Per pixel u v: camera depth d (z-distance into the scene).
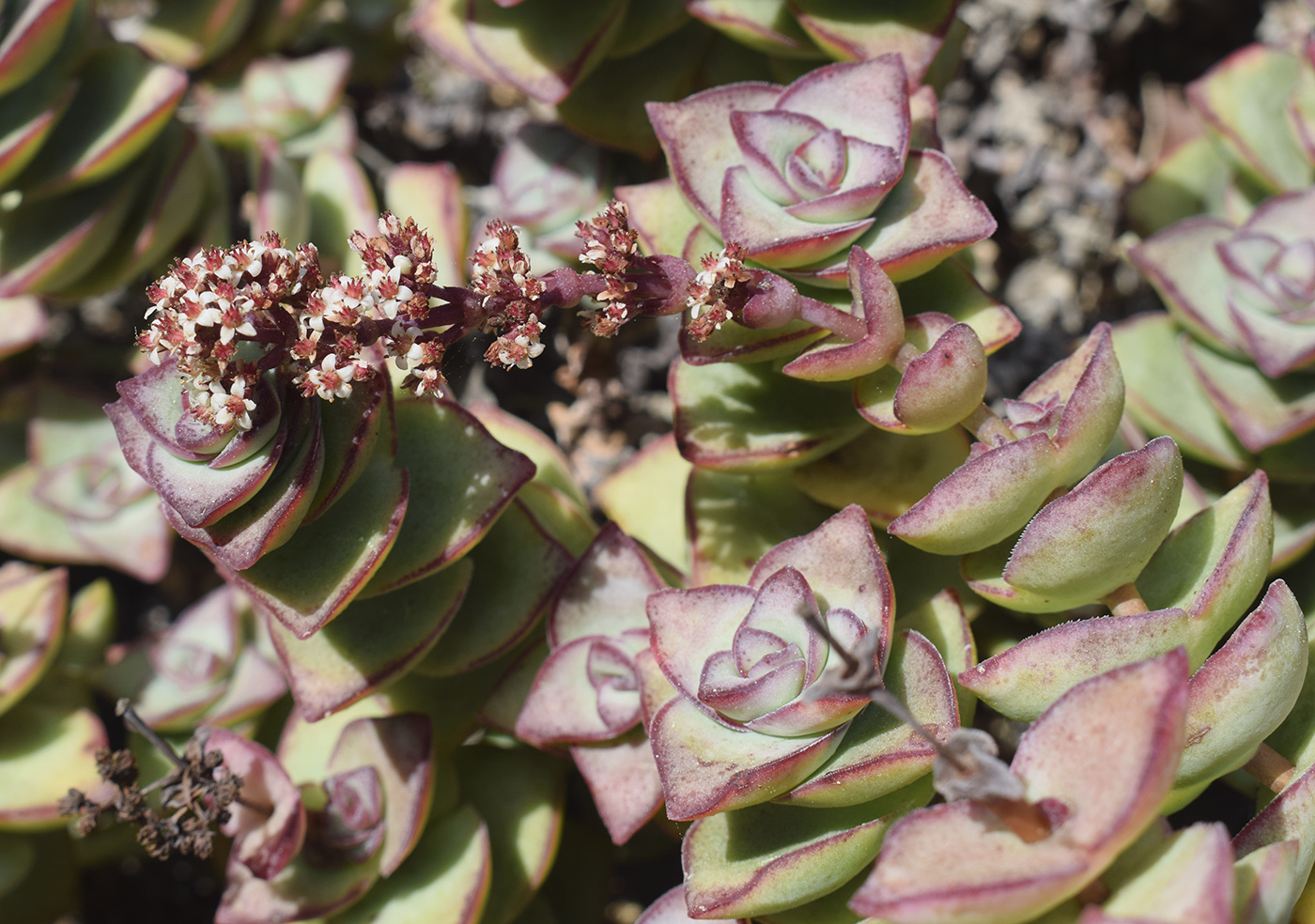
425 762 0.33
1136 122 0.45
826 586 0.30
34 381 0.39
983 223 0.31
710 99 0.33
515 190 0.38
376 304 0.30
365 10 0.43
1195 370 0.35
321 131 0.40
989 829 0.28
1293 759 0.31
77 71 0.36
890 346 0.31
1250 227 0.35
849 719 0.29
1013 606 0.31
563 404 0.40
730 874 0.30
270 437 0.30
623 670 0.32
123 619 0.43
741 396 0.33
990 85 0.45
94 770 0.36
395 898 0.33
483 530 0.32
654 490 0.36
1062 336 0.41
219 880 0.40
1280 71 0.37
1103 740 0.28
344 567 0.31
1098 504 0.29
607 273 0.30
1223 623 0.30
